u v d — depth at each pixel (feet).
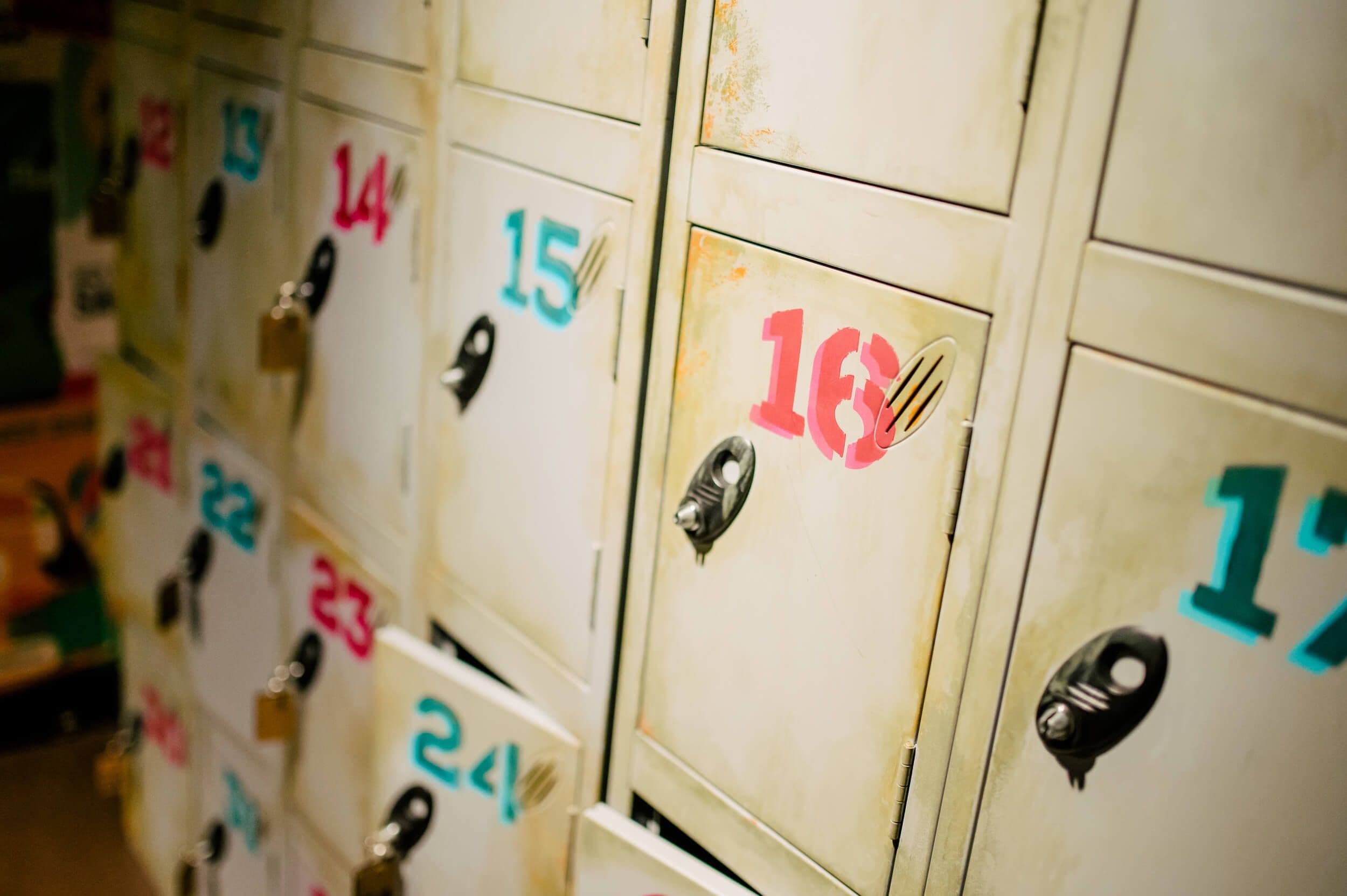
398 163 4.99
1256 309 2.38
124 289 8.01
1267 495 2.41
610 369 4.05
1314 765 2.41
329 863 6.32
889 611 3.20
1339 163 2.24
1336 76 2.22
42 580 9.75
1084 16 2.57
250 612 6.80
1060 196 2.67
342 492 5.76
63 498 9.71
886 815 3.29
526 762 4.59
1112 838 2.78
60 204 9.18
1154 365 2.56
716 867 3.99
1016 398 2.82
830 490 3.33
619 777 4.29
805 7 3.20
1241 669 2.49
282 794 6.70
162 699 8.24
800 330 3.35
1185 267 2.48
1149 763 2.68
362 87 5.14
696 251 3.66
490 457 4.72
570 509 4.33
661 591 3.98
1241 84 2.35
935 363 2.99
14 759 9.91
